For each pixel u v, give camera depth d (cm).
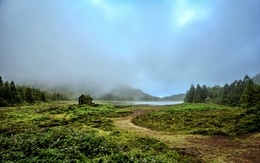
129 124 2831
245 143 1546
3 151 1014
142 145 1391
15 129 1816
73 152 1056
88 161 961
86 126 2352
